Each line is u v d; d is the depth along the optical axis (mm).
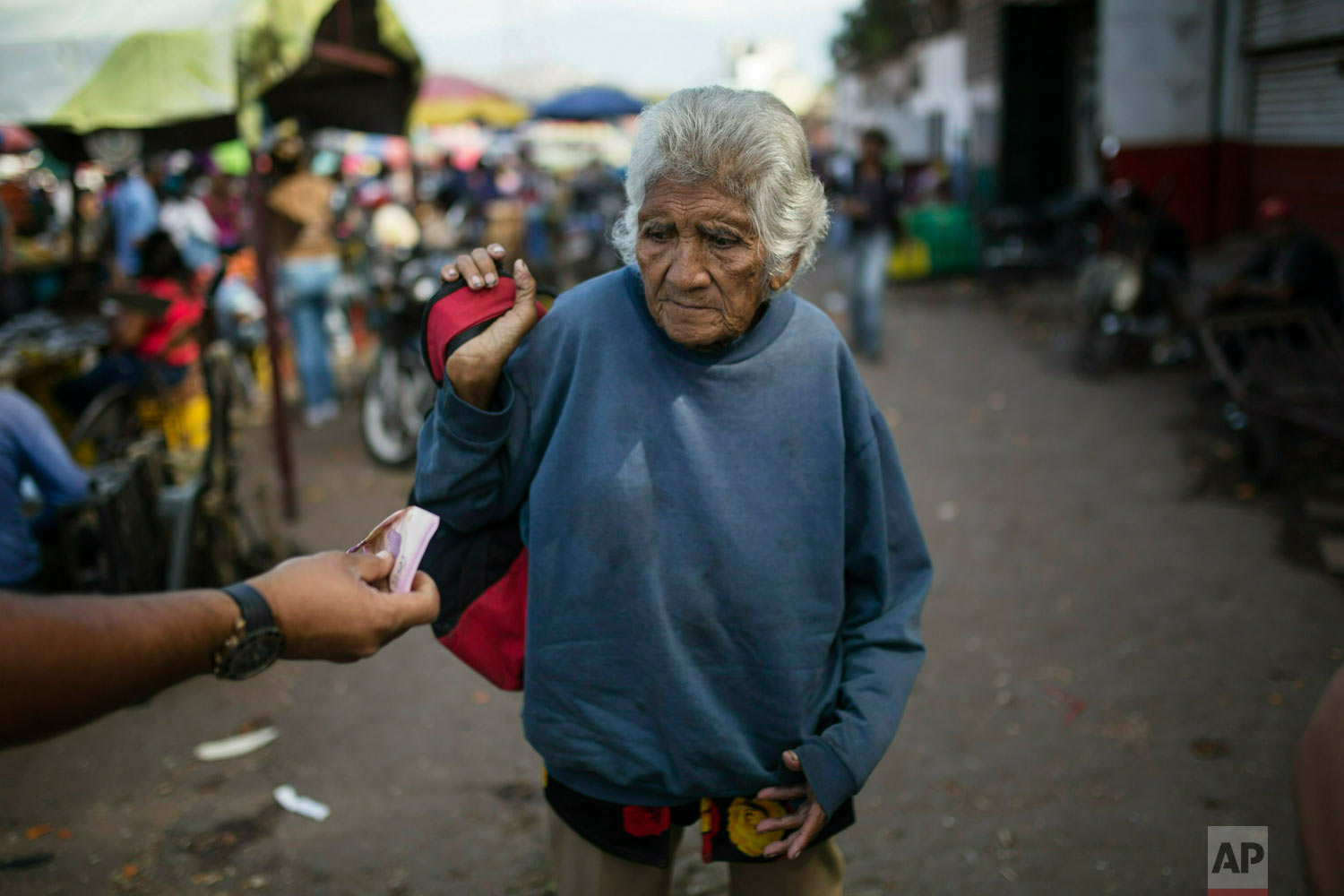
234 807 2988
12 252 7000
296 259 7211
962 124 21328
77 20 4348
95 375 4746
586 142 27812
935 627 4043
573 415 1444
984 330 10438
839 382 1499
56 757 3256
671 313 1370
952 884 2604
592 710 1479
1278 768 3020
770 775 1507
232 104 4363
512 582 1580
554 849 1689
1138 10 12414
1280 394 5355
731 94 1370
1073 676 3607
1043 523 5098
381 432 6367
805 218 1392
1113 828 2791
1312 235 6293
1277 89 11336
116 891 2625
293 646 911
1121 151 12750
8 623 707
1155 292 8016
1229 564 4484
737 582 1438
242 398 4230
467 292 1445
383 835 2859
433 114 16297
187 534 3906
